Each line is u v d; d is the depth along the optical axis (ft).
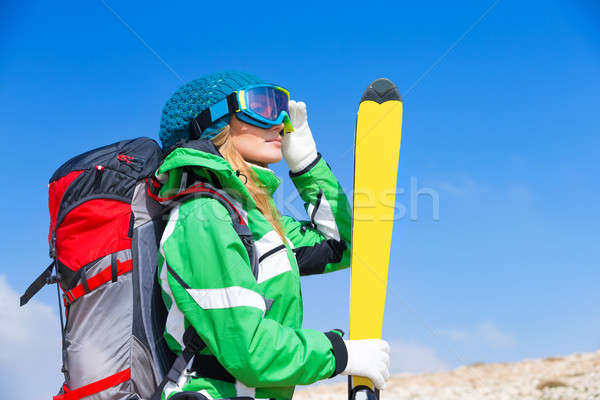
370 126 7.68
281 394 4.97
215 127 5.77
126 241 5.24
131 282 5.15
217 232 4.57
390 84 7.89
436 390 42.22
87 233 5.22
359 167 7.43
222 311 4.41
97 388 4.99
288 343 4.56
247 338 4.33
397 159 7.48
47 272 5.41
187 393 4.47
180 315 4.75
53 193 5.47
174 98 6.09
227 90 5.79
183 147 4.96
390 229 7.00
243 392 4.66
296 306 5.32
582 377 37.40
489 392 38.65
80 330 5.13
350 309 6.55
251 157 5.92
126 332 5.07
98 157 5.53
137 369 5.05
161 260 4.92
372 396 5.48
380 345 5.28
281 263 5.28
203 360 4.70
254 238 5.34
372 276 6.70
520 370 45.47
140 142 5.99
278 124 5.97
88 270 5.13
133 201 5.33
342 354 4.91
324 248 7.16
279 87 6.03
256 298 4.53
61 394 5.32
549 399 32.60
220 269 4.50
